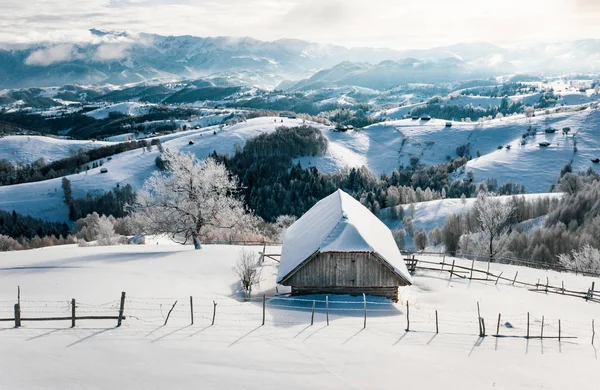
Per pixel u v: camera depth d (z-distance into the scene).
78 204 170.62
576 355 22.53
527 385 18.64
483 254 64.25
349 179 178.62
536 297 37.12
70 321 23.03
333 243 32.53
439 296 36.31
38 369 17.55
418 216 122.31
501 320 29.20
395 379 18.47
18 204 176.12
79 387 16.58
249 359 19.61
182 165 48.09
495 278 44.31
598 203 77.62
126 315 24.42
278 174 185.75
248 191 172.12
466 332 25.45
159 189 48.00
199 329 23.03
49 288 31.23
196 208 47.78
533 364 20.98
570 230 72.69
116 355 19.17
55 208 175.38
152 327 22.81
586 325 29.30
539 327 27.62
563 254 59.59
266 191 161.12
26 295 29.06
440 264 46.59
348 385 17.73
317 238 34.19
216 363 19.06
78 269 37.75
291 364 19.34
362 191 163.38
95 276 35.19
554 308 33.78
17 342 19.80
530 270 49.19
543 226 85.69
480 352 22.20
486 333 25.39
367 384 17.91
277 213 151.50
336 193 46.03
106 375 17.52
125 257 43.38
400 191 151.00
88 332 21.48
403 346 22.36
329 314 28.75
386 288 33.12
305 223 43.34
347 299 32.38
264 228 95.69
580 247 62.44
